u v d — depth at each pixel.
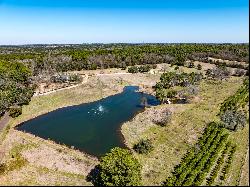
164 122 116.81
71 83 182.62
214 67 183.38
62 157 90.69
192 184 77.06
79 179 80.12
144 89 178.00
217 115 122.12
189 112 128.25
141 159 90.19
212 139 100.50
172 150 96.31
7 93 138.88
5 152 92.94
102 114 137.25
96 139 110.25
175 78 179.12
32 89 164.50
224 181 78.81
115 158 74.62
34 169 83.88
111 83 185.38
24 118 130.88
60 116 135.62
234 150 92.44
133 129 116.75
